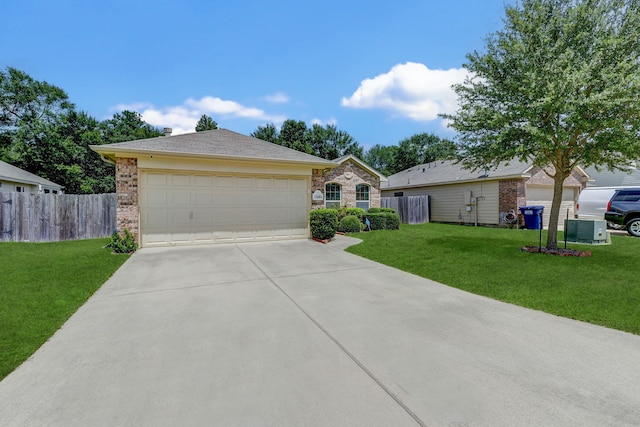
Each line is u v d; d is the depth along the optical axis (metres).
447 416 2.08
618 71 6.50
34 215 10.33
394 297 4.75
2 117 24.06
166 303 4.48
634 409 2.15
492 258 7.25
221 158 9.42
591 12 6.68
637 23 6.57
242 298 4.71
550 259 7.00
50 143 23.25
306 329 3.56
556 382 2.49
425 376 2.58
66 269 6.31
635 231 11.30
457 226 15.83
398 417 2.08
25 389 2.41
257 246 9.45
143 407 2.19
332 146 40.66
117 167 8.64
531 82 6.61
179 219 9.33
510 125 7.14
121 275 6.05
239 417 2.08
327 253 8.41
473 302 4.50
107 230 11.35
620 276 5.56
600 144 6.59
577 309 4.12
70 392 2.37
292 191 10.87
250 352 3.02
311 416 2.09
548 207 15.98
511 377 2.56
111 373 2.64
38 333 3.45
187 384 2.47
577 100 6.27
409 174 24.75
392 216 13.57
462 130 8.08
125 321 3.81
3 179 14.66
